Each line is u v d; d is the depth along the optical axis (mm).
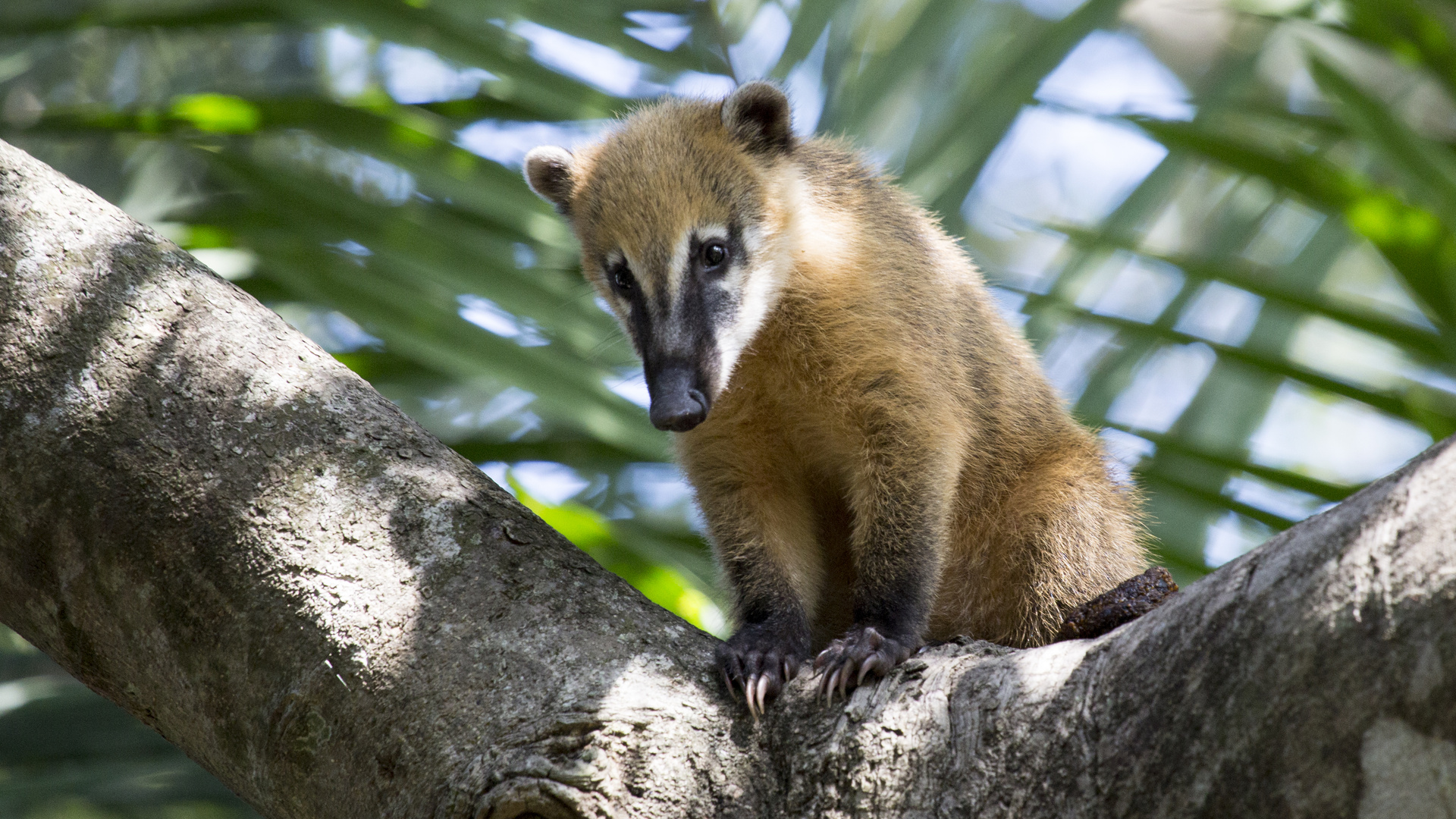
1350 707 4020
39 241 6137
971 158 9969
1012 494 8945
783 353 8594
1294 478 8695
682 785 4996
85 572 5754
